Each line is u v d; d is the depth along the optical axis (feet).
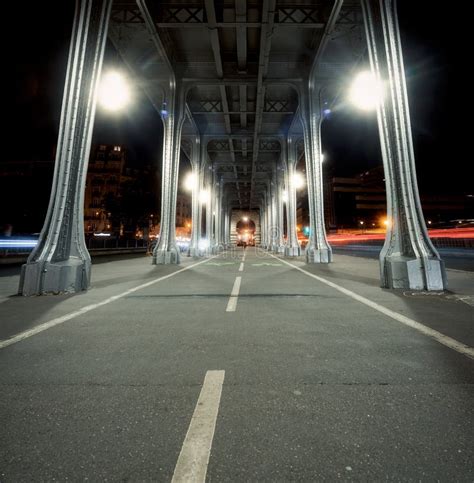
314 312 15.40
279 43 53.52
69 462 4.93
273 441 5.41
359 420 6.02
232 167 130.31
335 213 312.29
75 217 23.62
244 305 17.28
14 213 113.09
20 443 5.41
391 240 23.43
